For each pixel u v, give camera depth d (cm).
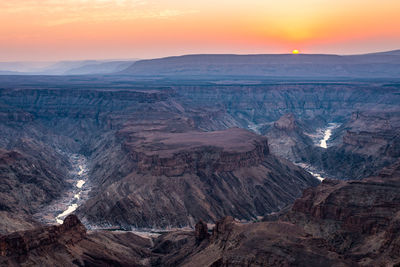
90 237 16812
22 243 13562
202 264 14575
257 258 12862
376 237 15738
